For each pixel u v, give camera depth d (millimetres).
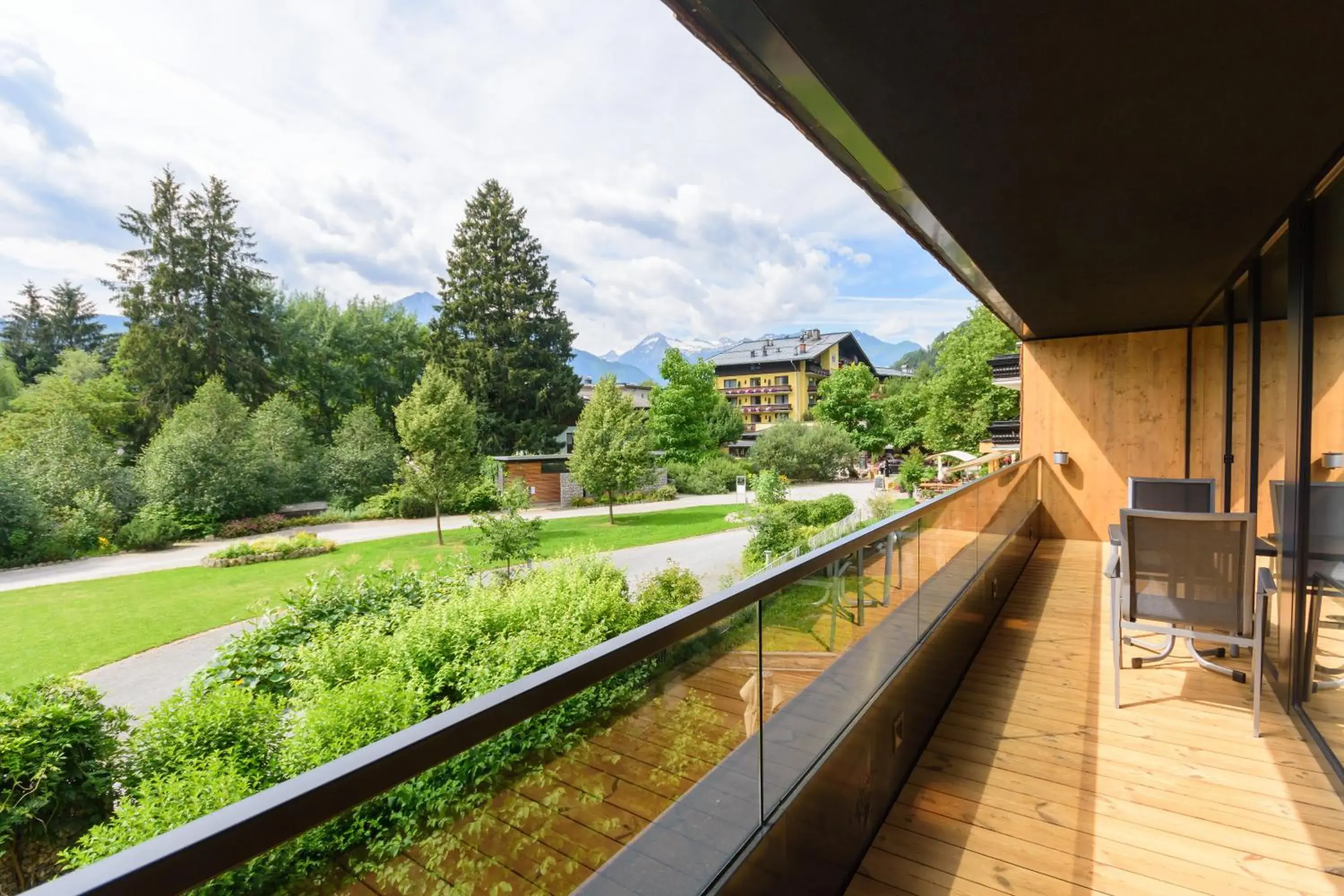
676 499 29516
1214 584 2783
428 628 4293
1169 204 3031
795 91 2037
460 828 730
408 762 644
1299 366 2840
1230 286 4695
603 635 4512
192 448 21312
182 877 452
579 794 925
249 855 499
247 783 2781
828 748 1788
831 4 1624
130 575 14031
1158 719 2891
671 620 1145
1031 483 6500
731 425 43750
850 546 1906
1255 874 1888
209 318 31969
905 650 2520
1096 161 2568
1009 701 3104
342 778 576
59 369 29594
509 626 4355
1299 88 2023
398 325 40125
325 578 6504
